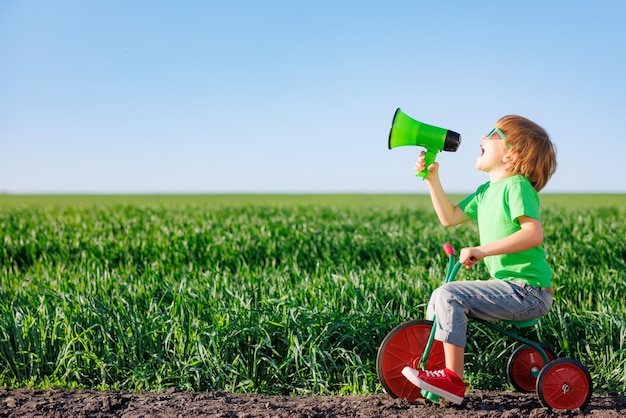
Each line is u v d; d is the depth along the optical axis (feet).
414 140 13.39
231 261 32.19
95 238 37.52
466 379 15.05
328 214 62.69
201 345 14.83
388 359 13.03
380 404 12.91
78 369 14.98
